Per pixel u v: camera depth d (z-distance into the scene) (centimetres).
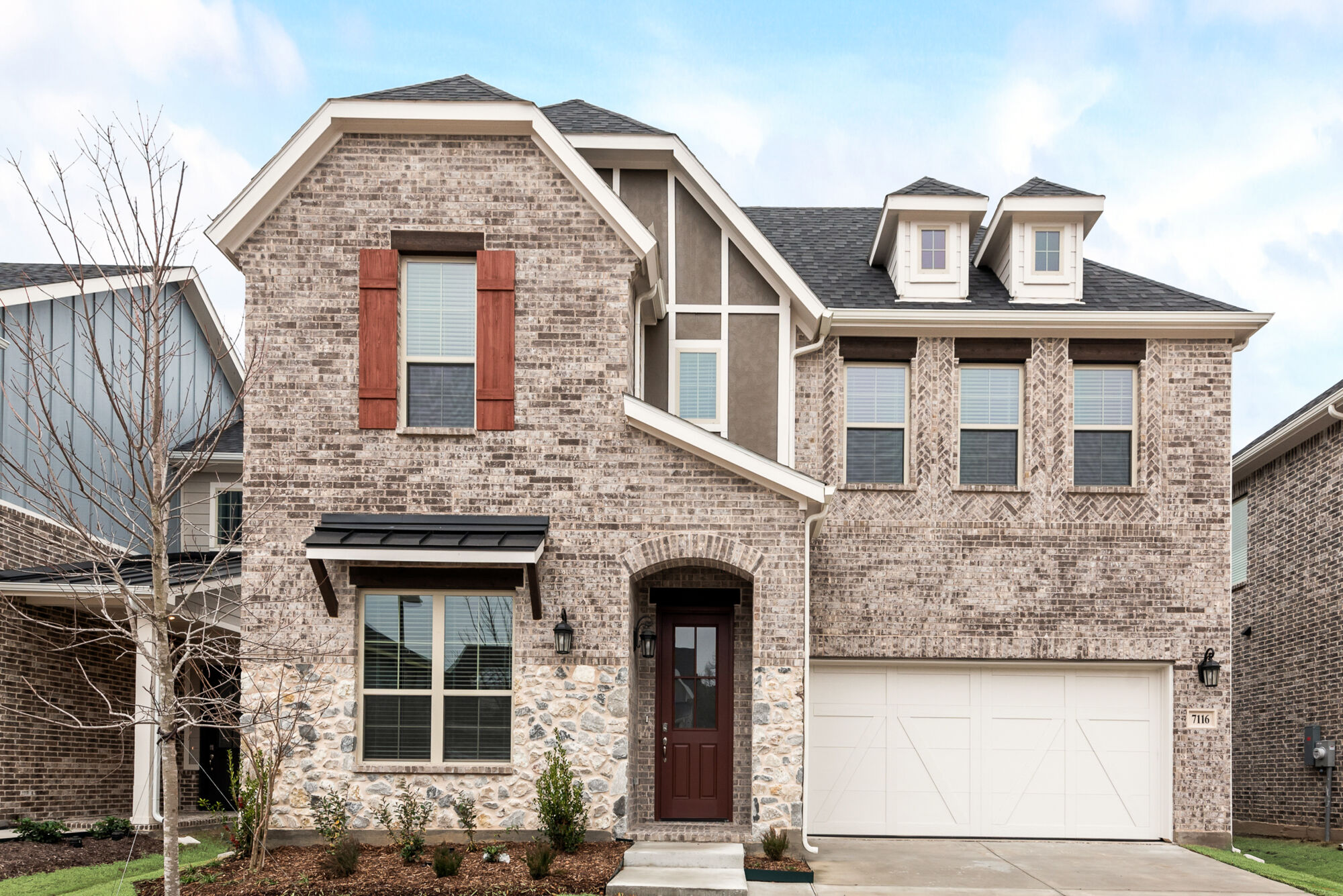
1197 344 1345
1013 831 1298
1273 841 1485
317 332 1137
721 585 1240
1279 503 1627
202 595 1145
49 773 1290
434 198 1150
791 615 1109
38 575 1250
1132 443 1349
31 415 1440
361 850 1042
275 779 1030
